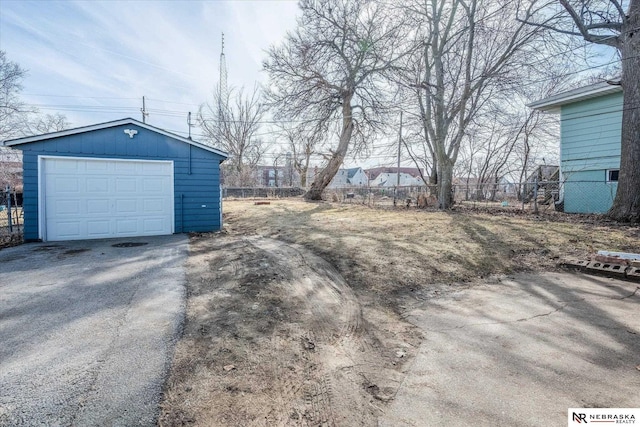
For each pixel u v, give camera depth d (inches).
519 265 218.7
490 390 89.5
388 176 2052.2
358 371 101.1
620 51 355.3
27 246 294.5
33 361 101.1
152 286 176.7
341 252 240.2
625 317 136.8
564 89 616.1
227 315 138.3
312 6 625.6
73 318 134.3
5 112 817.5
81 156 335.0
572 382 92.0
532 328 128.9
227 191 1133.7
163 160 367.6
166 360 102.7
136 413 78.6
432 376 97.4
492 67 478.9
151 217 365.1
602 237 265.7
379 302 162.2
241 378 94.8
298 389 91.3
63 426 73.5
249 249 268.2
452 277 198.1
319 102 670.5
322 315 143.4
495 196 954.7
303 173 1203.9
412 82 552.1
